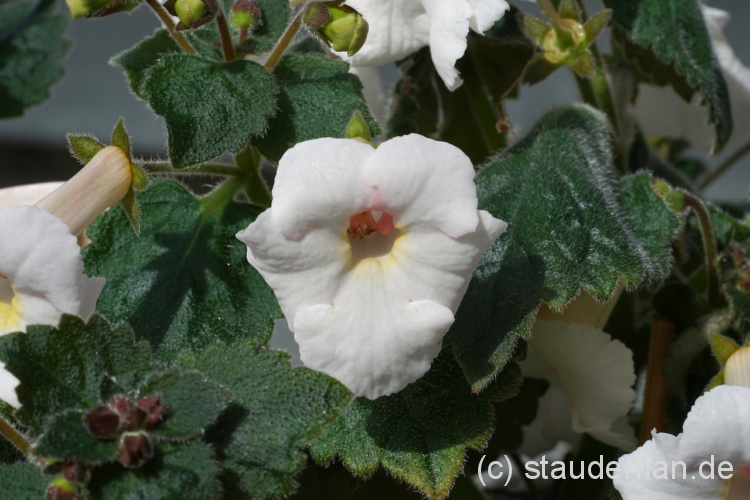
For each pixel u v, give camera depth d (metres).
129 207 0.24
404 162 0.22
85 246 0.26
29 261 0.22
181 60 0.25
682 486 0.23
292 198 0.22
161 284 0.26
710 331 0.26
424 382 0.25
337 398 0.22
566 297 0.24
